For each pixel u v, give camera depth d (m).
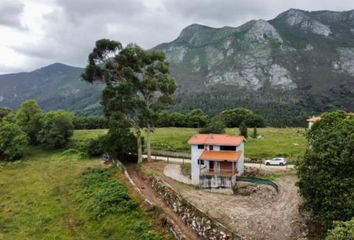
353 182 45.41
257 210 56.97
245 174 75.50
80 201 73.25
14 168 101.75
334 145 48.09
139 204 64.94
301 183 50.47
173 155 98.44
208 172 70.38
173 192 64.44
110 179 79.94
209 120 161.38
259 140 112.19
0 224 67.69
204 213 54.38
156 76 90.31
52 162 104.25
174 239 52.69
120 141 92.50
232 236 48.38
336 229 35.03
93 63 89.69
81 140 120.00
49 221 67.19
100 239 58.62
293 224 52.19
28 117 127.75
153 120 88.81
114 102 86.12
